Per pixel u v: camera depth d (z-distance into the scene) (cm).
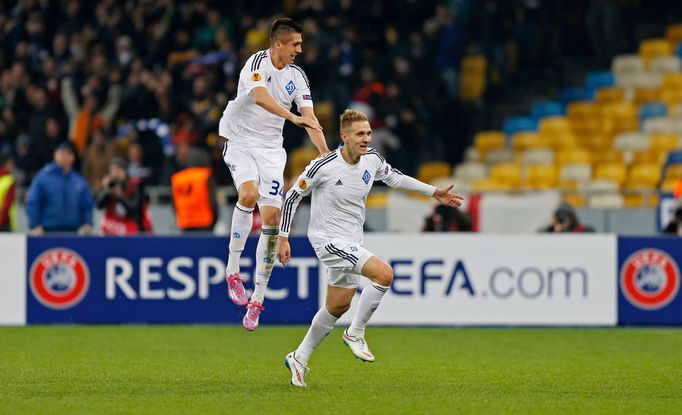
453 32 6919
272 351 3991
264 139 3198
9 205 5153
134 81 6612
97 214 5981
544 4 7369
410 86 6838
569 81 7438
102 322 4619
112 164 5078
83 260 4609
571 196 6081
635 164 6562
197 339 4297
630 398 2980
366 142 2945
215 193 4972
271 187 3180
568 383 3272
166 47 6994
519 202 5675
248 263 4566
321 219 3053
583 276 4569
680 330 4672
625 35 7381
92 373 3434
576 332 4578
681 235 4562
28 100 6731
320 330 3128
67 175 4984
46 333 4428
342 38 6781
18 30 7288
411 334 4494
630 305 4566
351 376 3409
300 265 4591
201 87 6306
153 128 6319
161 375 3403
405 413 2714
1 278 4606
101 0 7300
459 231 5084
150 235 4609
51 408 2780
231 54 6606
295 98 3197
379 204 6225
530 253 4569
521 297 4578
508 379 3353
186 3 7162
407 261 4594
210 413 2708
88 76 6938
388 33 7062
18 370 3488
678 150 6216
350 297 3088
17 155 6581
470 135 6900
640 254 4562
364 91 6462
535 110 7138
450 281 4584
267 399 2919
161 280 4609
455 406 2823
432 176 6662
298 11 6931
